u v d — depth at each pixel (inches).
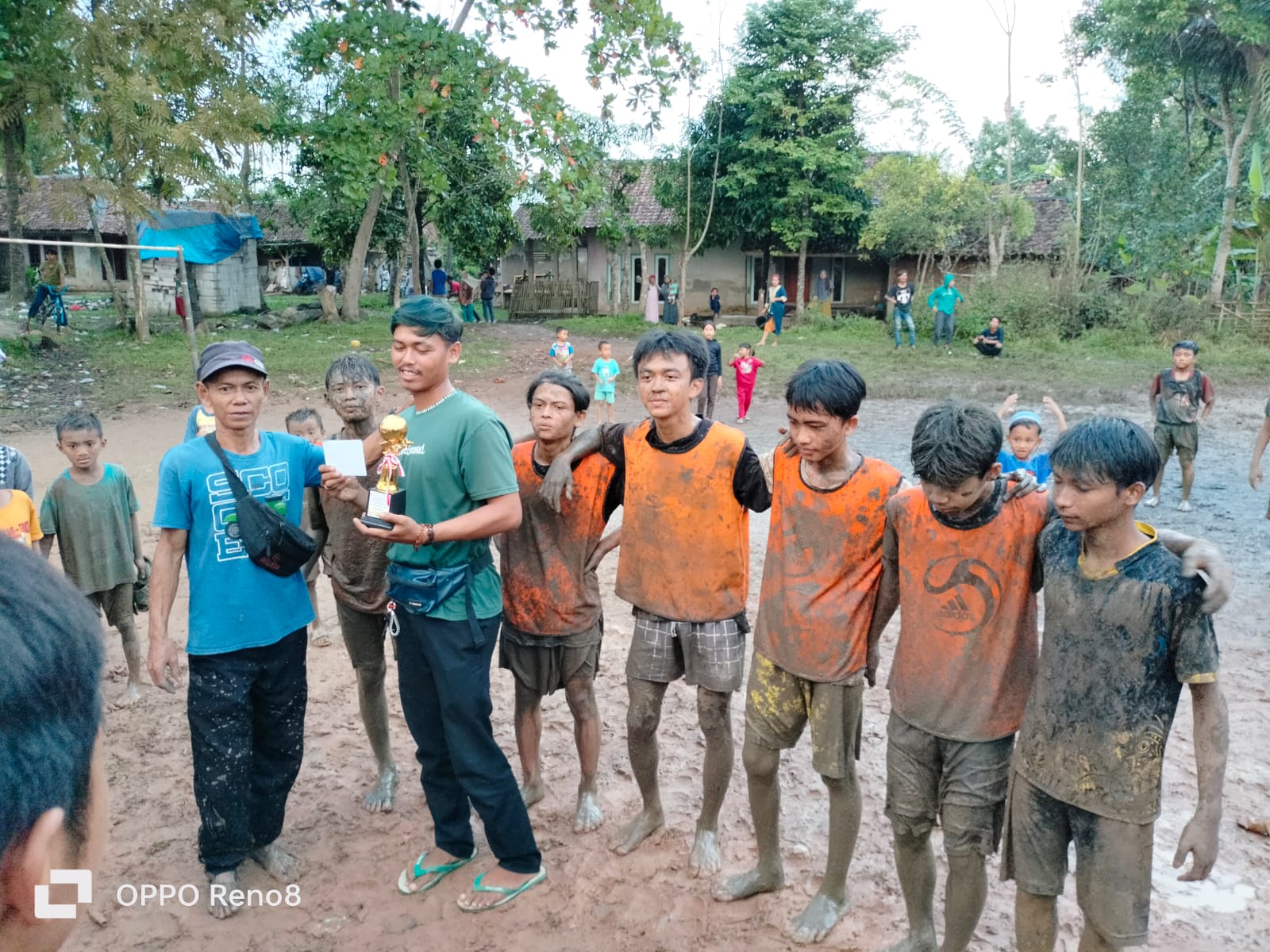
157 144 615.5
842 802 120.4
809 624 115.1
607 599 257.4
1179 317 887.1
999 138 1205.7
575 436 134.7
